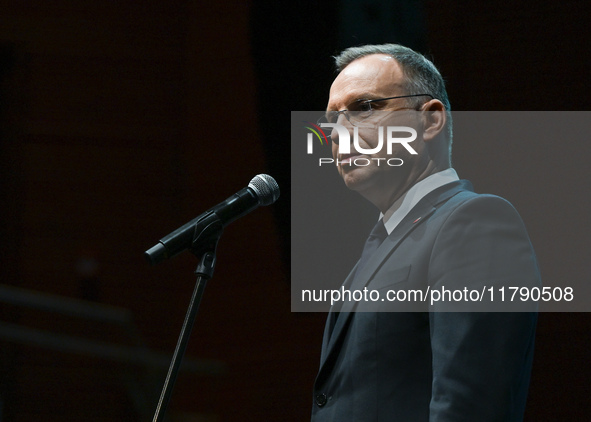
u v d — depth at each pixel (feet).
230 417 40.86
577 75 29.12
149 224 46.39
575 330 28.17
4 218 45.98
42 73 46.96
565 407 28.17
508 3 30.58
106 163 46.85
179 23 47.39
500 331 11.86
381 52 15.92
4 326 37.09
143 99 47.14
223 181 44.88
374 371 12.99
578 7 29.35
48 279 45.65
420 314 13.04
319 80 37.50
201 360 39.58
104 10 47.62
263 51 39.24
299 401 39.50
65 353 44.60
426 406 12.57
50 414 43.88
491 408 11.35
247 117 44.50
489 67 30.60
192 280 45.42
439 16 31.68
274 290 41.16
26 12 46.85
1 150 46.44
